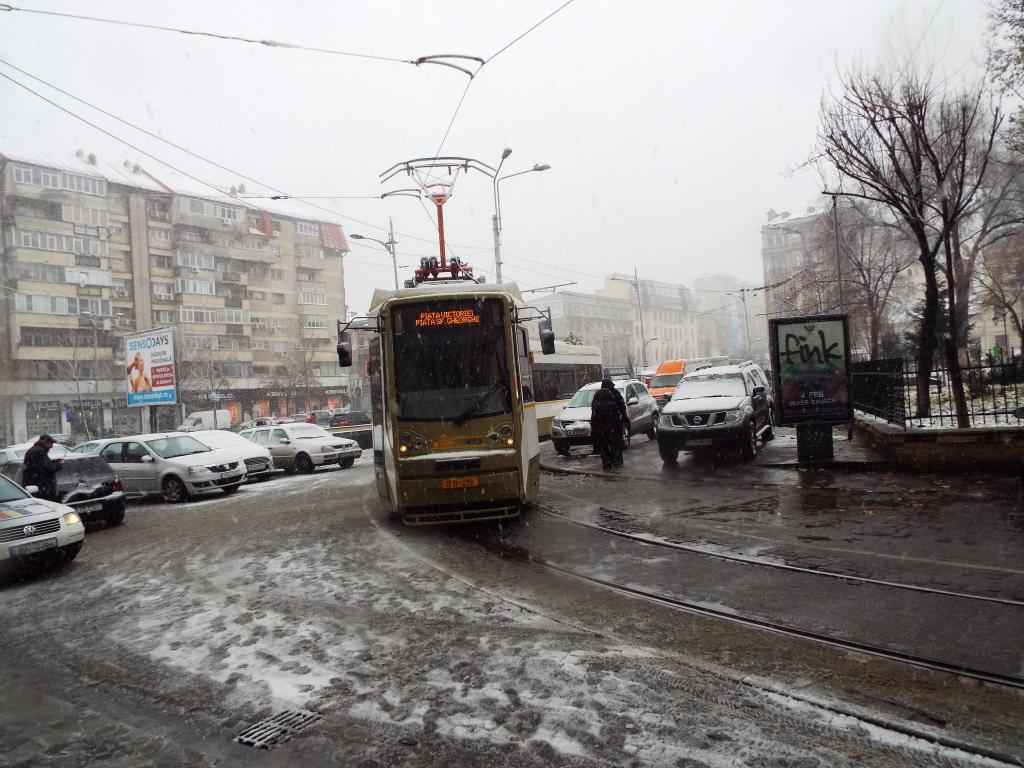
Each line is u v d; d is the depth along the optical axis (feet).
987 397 36.68
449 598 20.48
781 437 59.72
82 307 172.14
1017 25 45.19
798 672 13.85
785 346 40.01
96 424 164.35
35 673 17.11
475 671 14.80
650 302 331.57
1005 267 100.48
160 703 14.56
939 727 11.43
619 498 35.91
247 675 15.66
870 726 11.57
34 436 161.99
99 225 177.17
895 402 40.27
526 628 17.38
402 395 29.73
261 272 215.31
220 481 52.42
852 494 31.63
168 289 193.26
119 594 24.53
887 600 17.72
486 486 28.86
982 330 160.45
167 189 195.93
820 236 125.49
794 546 23.61
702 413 44.91
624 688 13.47
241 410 200.13
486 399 29.66
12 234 161.48
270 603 21.40
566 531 29.12
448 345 30.22
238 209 208.23
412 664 15.51
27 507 30.04
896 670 13.71
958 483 31.94
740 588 19.57
